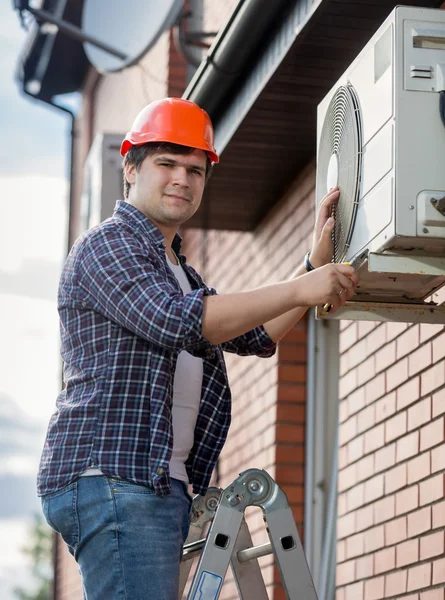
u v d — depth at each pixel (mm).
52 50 13438
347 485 5672
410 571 4770
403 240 3135
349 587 5508
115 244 3188
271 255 7332
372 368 5438
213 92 6023
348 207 3510
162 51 9859
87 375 3137
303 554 3320
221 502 3336
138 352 3133
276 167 6652
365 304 3736
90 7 8625
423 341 4812
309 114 5770
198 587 3256
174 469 3229
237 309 3037
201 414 3387
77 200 15016
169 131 3363
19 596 48969
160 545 3055
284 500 3357
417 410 4828
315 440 7031
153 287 3066
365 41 4918
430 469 4641
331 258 3699
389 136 3178
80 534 3082
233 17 5312
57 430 3148
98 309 3143
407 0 4566
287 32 5035
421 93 3160
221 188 7043
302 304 3094
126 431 3088
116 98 12547
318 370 7125
